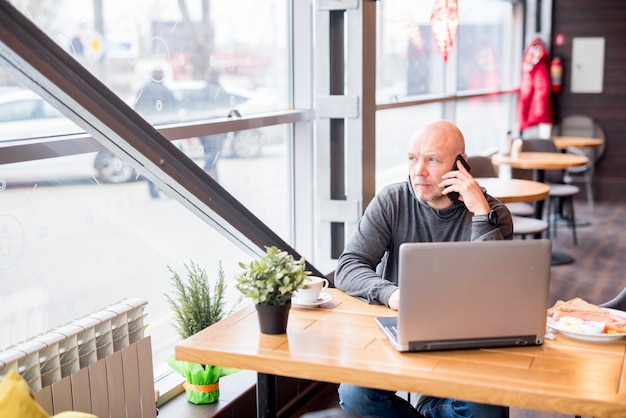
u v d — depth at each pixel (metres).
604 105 10.12
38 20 2.80
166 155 2.78
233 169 4.05
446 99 7.37
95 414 2.67
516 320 2.28
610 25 9.96
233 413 3.40
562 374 2.10
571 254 7.29
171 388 3.40
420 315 2.22
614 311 2.65
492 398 2.01
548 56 10.06
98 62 3.10
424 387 2.08
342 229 4.53
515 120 10.38
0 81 2.63
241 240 3.39
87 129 2.61
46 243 2.91
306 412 3.93
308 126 4.53
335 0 4.18
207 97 3.79
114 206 3.25
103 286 3.23
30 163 2.80
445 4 3.77
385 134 6.23
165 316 3.63
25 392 1.85
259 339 2.39
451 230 2.88
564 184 8.03
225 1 3.87
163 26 3.45
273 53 4.32
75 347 2.62
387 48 6.29
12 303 2.79
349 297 2.83
